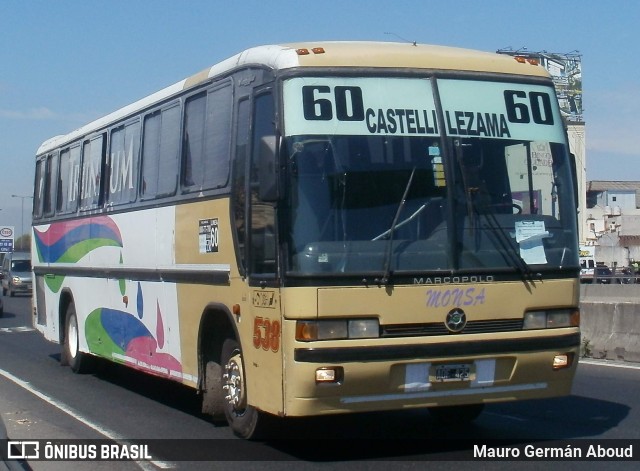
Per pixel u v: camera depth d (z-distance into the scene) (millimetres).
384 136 8078
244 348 8727
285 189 7797
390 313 7777
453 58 8539
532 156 8547
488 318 8086
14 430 10594
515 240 8250
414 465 8398
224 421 10641
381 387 7832
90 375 15461
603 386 13094
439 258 7957
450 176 8148
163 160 11172
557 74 70500
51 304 16469
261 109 8492
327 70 8086
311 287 7637
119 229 12680
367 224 7848
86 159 14453
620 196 101688
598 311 16844
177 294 10602
